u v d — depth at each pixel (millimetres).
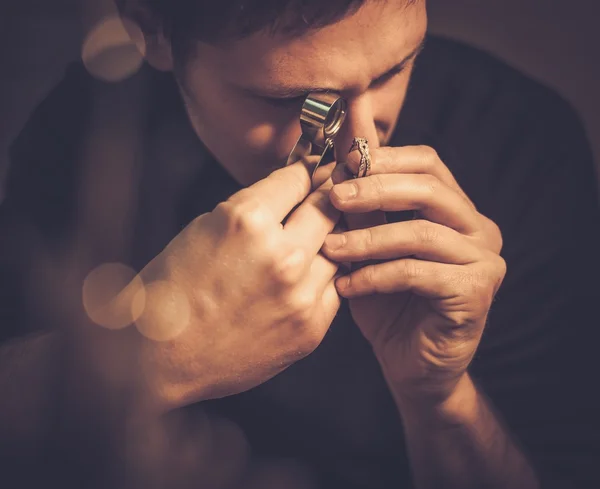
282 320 559
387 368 647
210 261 551
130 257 713
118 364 567
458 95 774
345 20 524
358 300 632
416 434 668
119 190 692
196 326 558
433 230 573
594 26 1182
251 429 731
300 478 714
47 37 1201
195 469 655
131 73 665
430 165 580
